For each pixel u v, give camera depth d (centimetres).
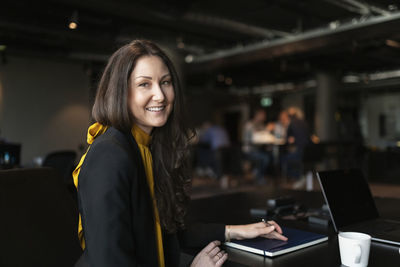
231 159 722
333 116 1004
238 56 724
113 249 71
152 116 91
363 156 766
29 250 94
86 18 577
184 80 788
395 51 794
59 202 107
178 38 707
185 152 103
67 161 384
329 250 98
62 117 835
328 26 588
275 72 1052
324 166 816
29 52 710
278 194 201
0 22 530
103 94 89
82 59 780
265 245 99
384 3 474
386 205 165
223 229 107
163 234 100
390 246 102
